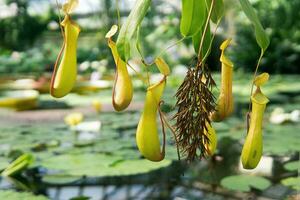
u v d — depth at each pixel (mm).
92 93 7105
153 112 1356
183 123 1348
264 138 3293
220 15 1346
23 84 7566
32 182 2234
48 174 2361
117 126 3906
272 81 8750
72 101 5996
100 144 3078
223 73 1370
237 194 2107
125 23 1278
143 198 2080
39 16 14258
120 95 1360
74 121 3635
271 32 10492
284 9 10172
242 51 10555
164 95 5965
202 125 1350
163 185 2252
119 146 2998
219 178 2348
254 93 1379
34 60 11312
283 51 10430
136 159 2586
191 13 1318
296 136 3357
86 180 2344
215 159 2748
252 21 1273
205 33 1366
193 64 1358
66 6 1340
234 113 4789
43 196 1991
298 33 10508
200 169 2535
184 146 1355
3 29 13648
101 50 10734
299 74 10430
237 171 2477
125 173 2250
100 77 8359
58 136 3410
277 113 4293
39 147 2998
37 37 14086
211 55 10359
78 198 2061
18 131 3631
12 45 13742
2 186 2166
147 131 1354
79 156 2678
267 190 2148
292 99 6059
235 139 3365
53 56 12188
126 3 9445
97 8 10969
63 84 1338
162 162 2453
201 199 2066
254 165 1374
